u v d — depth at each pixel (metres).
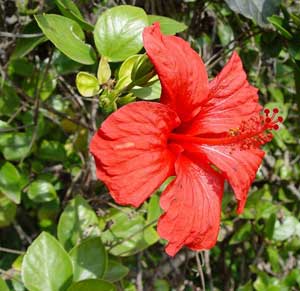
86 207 0.31
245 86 0.29
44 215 0.39
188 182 0.25
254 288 0.41
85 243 0.27
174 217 0.24
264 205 0.39
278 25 0.32
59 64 0.34
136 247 0.33
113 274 0.30
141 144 0.23
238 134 0.27
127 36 0.27
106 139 0.22
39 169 0.37
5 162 0.33
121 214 0.33
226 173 0.27
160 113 0.24
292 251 0.40
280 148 0.42
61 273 0.25
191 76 0.25
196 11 0.38
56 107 0.38
